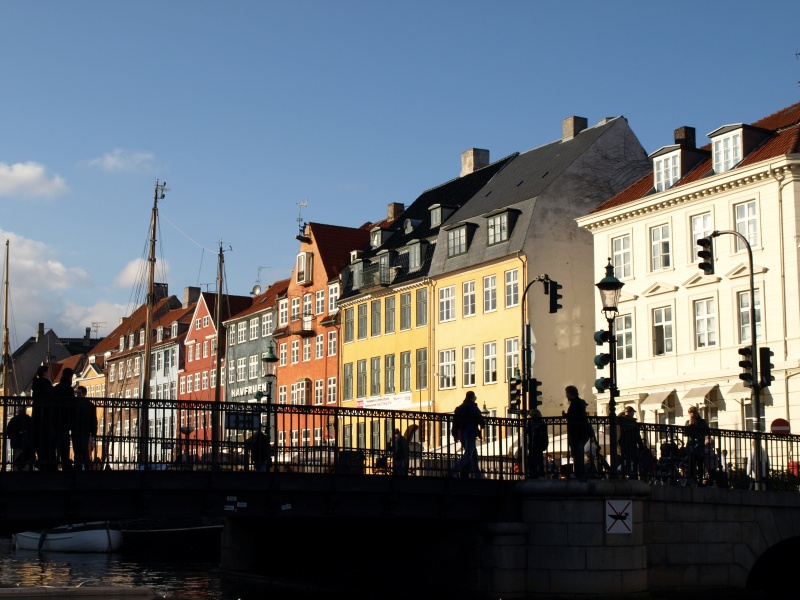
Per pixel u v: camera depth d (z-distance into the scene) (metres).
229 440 24.58
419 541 27.88
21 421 21.36
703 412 46.38
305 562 33.81
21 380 135.38
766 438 28.17
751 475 27.72
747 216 45.75
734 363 45.62
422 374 64.50
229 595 31.52
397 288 66.81
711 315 47.03
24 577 39.41
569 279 57.38
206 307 96.62
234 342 91.56
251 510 23.52
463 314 61.31
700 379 46.81
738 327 45.72
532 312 56.06
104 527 55.94
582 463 25.14
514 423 26.39
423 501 25.12
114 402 22.14
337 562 32.00
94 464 22.53
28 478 21.09
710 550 26.19
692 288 47.81
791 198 44.03
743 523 26.70
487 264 59.38
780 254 44.12
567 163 58.75
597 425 25.78
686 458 26.66
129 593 21.17
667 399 48.31
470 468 25.67
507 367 57.44
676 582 25.67
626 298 51.06
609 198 59.06
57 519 21.73
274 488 23.50
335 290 75.06
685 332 48.09
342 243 78.56
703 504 26.25
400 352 66.44
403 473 26.16
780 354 43.69
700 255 32.25
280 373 81.44
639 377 50.12
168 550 51.50
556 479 25.11
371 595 29.97
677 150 49.94
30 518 21.33
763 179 44.88
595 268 53.19
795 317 43.44
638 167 60.22
